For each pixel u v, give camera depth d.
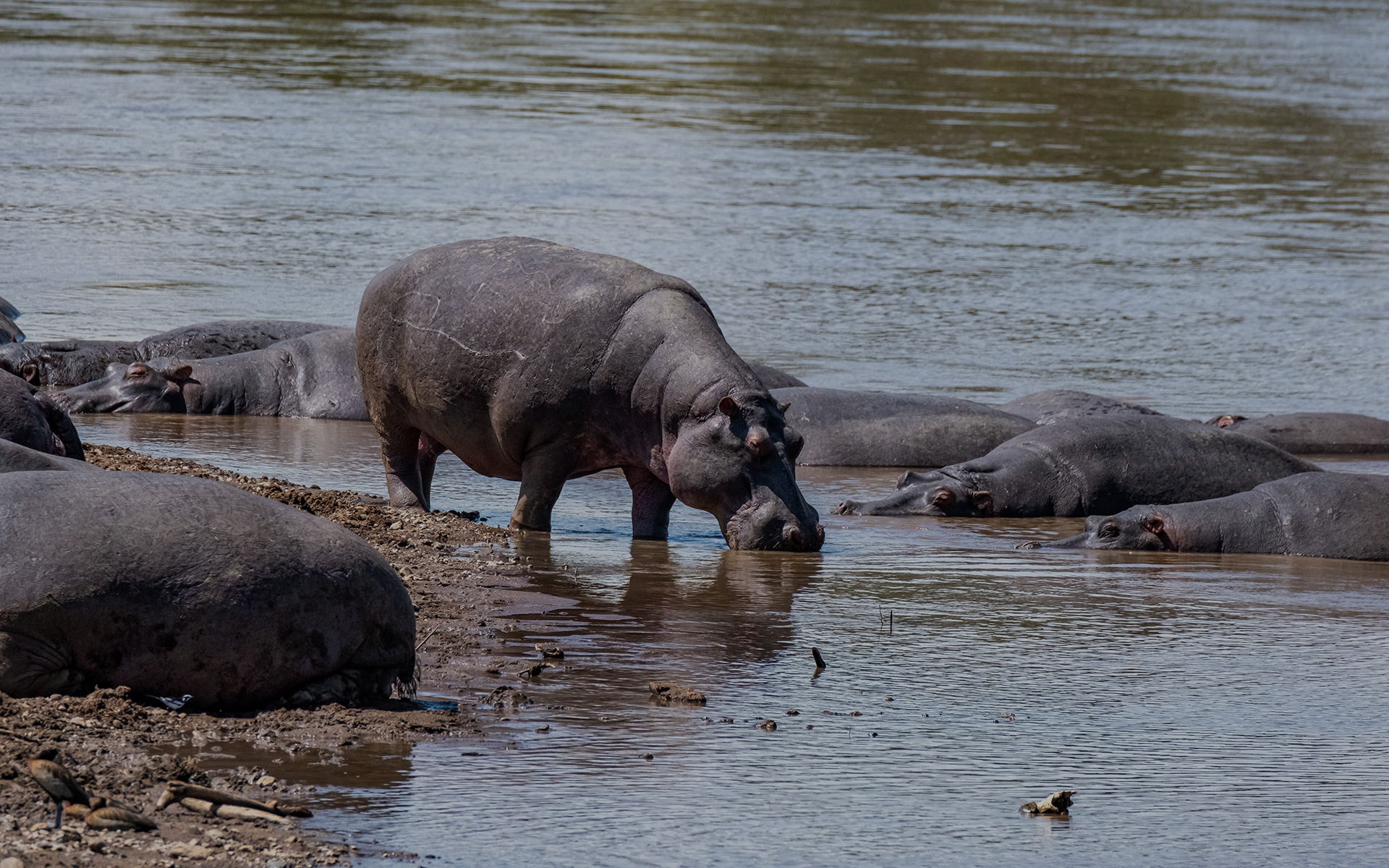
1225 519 37.44
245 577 20.91
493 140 102.56
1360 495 37.41
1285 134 126.75
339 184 86.81
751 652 25.77
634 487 35.66
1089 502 41.38
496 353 34.16
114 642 20.47
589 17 176.50
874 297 69.94
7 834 16.59
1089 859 18.19
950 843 18.44
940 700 23.75
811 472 45.69
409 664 22.27
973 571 33.41
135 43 136.00
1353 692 25.19
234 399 50.28
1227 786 20.75
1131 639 27.97
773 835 18.36
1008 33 182.00
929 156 107.62
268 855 16.75
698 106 120.69
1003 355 61.16
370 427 49.16
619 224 80.31
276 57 133.50
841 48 159.25
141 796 17.97
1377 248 88.00
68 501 20.83
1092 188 100.62
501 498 40.03
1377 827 19.52
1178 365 61.41
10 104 103.62
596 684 23.48
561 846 17.66
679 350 33.59
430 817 18.16
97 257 68.44
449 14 171.50
